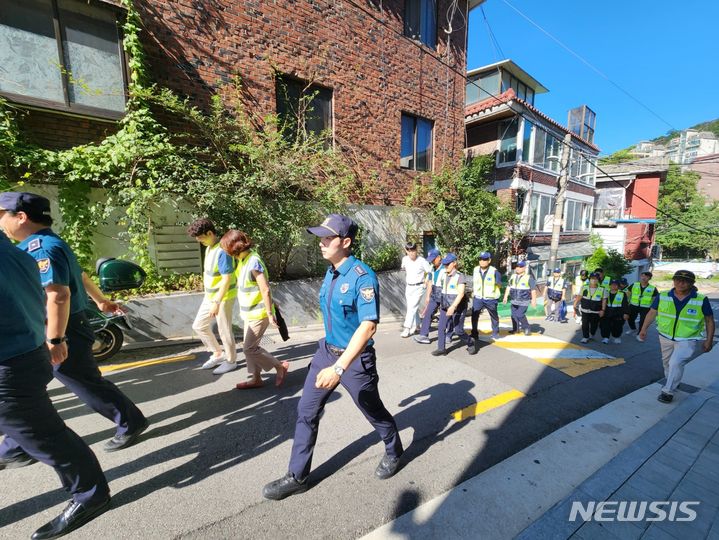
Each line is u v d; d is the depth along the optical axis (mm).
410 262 6391
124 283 3486
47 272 2055
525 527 2150
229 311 4195
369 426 3188
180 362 4617
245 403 3521
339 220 2275
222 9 6566
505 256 14023
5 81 4793
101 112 5414
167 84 6082
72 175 5184
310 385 2363
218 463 2615
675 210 43000
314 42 7805
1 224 2178
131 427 2742
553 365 5164
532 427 3352
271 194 6863
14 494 2242
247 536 1997
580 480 2607
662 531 2162
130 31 5465
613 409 3844
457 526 2137
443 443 3006
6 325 1737
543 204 16594
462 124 11398
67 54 5137
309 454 2320
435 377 4484
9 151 4801
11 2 4754
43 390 1900
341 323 2293
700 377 5137
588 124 20594
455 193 11203
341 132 8445
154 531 1994
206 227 3975
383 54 9109
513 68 16141
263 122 7148
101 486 2059
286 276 7363
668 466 2844
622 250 24000
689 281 4059
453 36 10852
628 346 6742
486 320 9555
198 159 6500
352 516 2176
